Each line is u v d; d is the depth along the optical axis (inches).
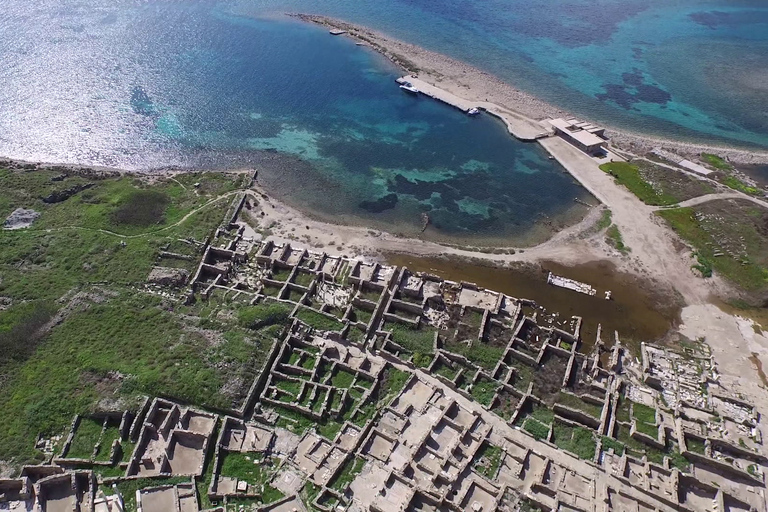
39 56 6107.3
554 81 6284.5
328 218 4197.8
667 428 2719.0
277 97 5733.3
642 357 3122.5
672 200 4330.7
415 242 3971.5
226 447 2519.7
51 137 4953.3
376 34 7155.5
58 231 3784.5
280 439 2578.7
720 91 6190.9
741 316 3398.1
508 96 5895.7
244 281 3494.1
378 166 4813.0
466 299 3420.3
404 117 5511.8
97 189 4269.2
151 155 4857.3
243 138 5132.9
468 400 2805.1
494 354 3056.1
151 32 6855.3
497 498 2332.7
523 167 4810.5
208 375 2778.1
